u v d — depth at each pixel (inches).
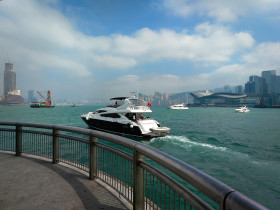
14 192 129.3
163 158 73.7
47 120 1774.1
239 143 701.3
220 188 44.6
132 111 773.3
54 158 188.5
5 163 190.7
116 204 114.3
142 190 103.0
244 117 2564.0
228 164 430.9
